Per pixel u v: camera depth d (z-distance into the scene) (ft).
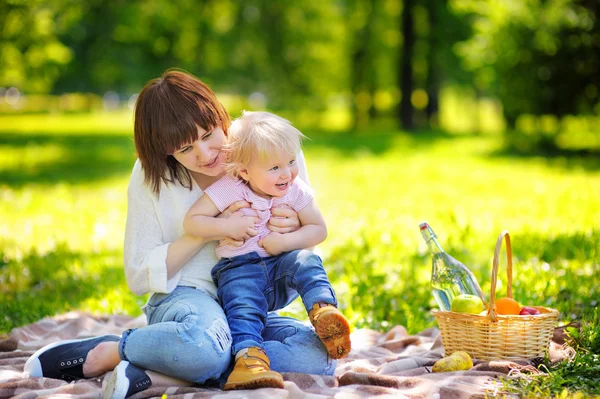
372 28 104.94
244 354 10.61
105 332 15.39
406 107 98.12
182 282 11.78
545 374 10.89
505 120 67.92
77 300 18.94
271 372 10.19
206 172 11.60
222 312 11.12
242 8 97.30
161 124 11.12
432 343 14.25
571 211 31.24
